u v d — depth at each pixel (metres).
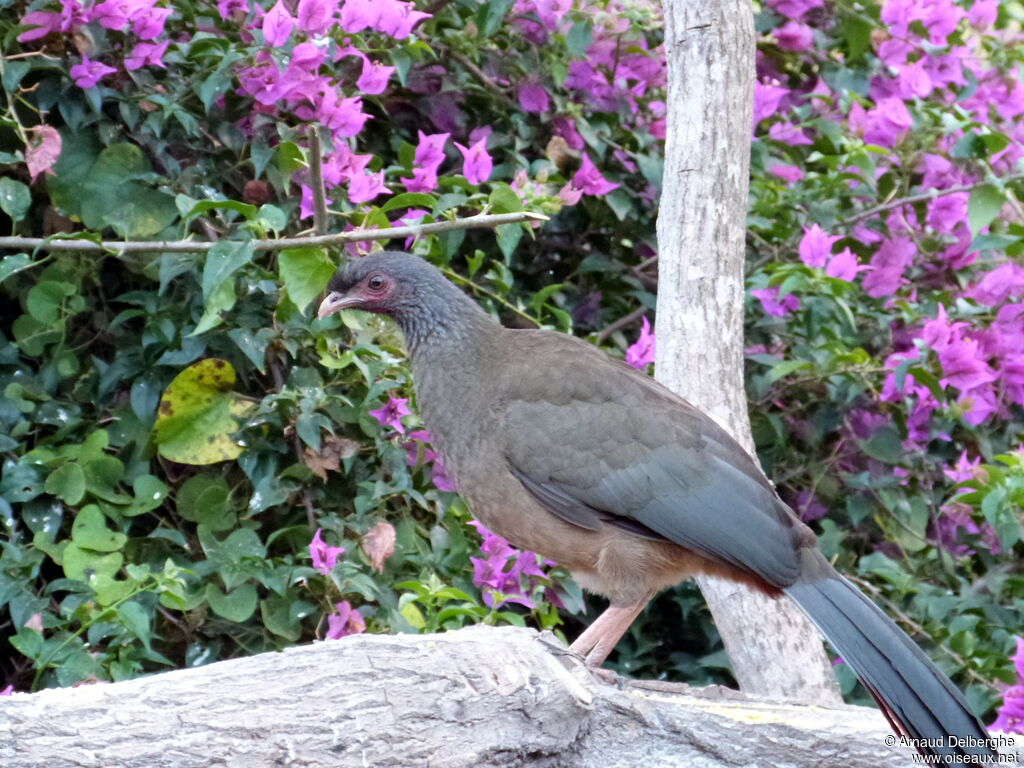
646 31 12.59
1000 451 13.15
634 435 8.48
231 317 10.27
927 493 12.75
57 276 10.62
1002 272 12.34
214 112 10.59
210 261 9.00
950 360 11.30
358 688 6.64
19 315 11.00
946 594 11.84
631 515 8.45
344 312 9.91
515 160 11.99
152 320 10.36
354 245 10.35
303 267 9.30
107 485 10.23
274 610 10.17
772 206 12.41
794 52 13.55
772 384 12.35
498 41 12.10
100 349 10.96
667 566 8.62
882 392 12.12
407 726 6.65
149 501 10.23
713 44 10.20
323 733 6.50
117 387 10.80
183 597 9.29
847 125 13.01
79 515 9.78
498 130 12.17
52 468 10.12
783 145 13.21
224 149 10.79
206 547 10.05
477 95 12.06
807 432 12.52
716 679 12.42
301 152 9.68
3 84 9.94
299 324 10.21
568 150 12.05
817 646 9.97
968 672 11.33
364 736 6.55
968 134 11.59
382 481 10.36
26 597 9.55
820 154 13.43
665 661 12.53
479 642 7.09
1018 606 11.98
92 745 6.16
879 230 13.06
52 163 9.97
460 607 9.74
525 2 11.80
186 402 10.23
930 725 7.55
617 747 7.43
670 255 10.21
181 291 10.48
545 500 8.54
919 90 12.62
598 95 12.29
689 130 10.21
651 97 12.73
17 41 10.10
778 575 8.25
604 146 12.43
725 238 10.19
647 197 12.78
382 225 9.81
